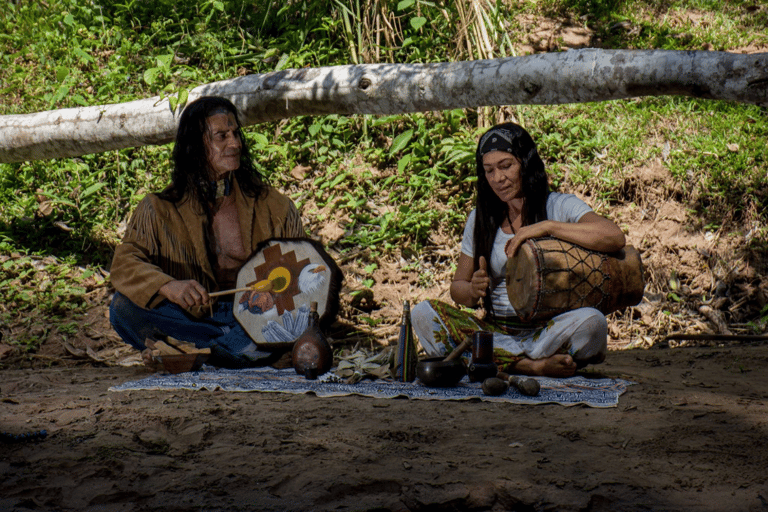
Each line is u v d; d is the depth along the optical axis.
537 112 7.64
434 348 4.71
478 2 7.34
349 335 6.03
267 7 8.52
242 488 2.67
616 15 8.83
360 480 2.70
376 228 6.98
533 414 3.64
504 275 4.72
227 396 4.06
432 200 7.07
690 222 6.86
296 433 3.32
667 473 2.78
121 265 4.82
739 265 6.55
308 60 8.09
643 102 7.89
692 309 6.34
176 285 4.66
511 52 7.55
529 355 4.55
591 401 3.82
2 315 6.15
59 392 4.26
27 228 6.99
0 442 3.21
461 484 2.65
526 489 2.61
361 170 7.34
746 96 4.46
